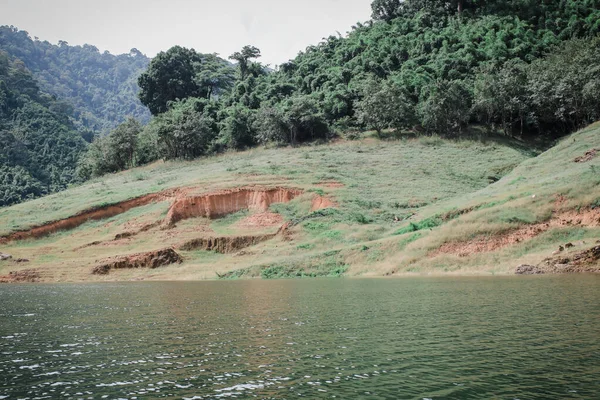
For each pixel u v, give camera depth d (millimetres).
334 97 125500
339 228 66812
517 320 20578
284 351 16578
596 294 27594
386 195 79500
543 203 52031
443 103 109875
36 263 65750
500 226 50375
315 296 31984
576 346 16078
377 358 15453
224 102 147500
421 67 127625
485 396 11906
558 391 12117
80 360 15977
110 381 13672
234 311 26031
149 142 134750
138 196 86375
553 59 110000
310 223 69812
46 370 14852
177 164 119750
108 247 71625
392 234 60750
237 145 124312
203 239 69125
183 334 19828
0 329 21750
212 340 18562
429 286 35688
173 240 71500
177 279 55969
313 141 117938
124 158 137000
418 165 95062
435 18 155625
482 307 24406
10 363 15711
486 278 40375
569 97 99562
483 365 14367
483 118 116062
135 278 58062
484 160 96375
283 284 43062
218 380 13562
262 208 78562
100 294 38281
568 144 78562
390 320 21797
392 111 112812
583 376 13195
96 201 87562
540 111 105125
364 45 150125
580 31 133375
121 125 137750
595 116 99062
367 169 93500
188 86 162500
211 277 55625
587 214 48812
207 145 127375
